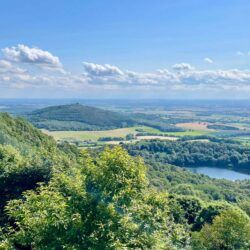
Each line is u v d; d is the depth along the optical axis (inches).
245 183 5639.8
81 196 535.5
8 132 3821.4
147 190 574.2
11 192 1731.1
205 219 2294.5
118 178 542.9
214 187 4936.0
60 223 513.7
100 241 498.9
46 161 1937.7
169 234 561.6
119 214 522.0
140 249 502.9
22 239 536.7
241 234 1475.1
